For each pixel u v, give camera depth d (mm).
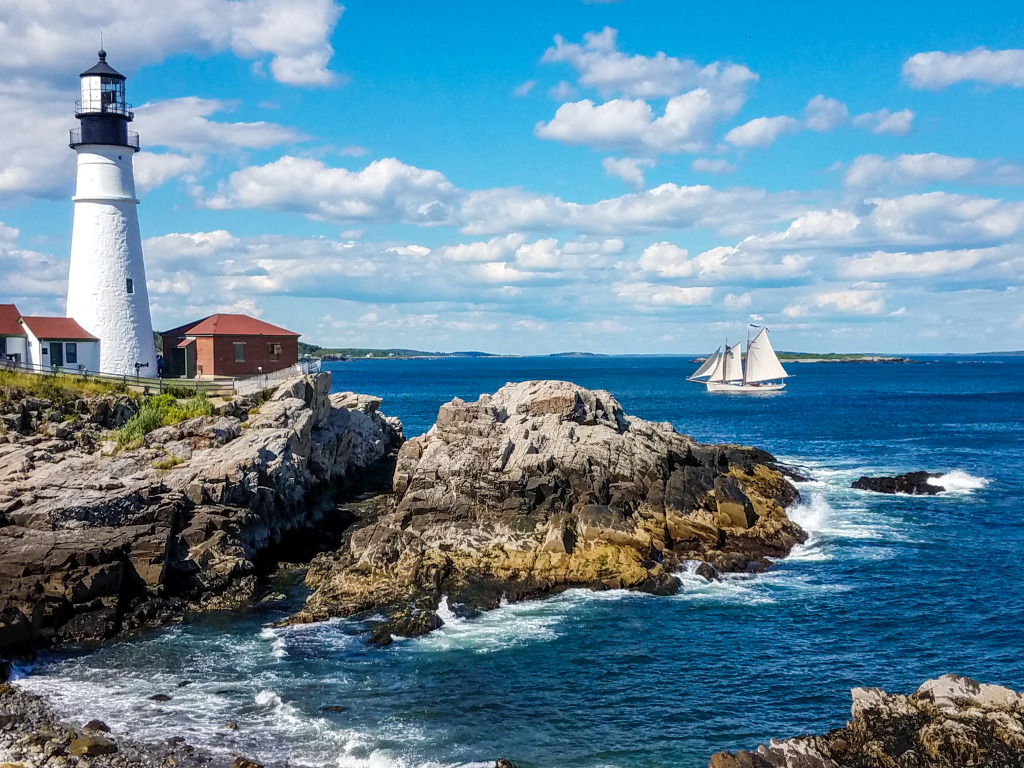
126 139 62406
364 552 43719
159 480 45375
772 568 46938
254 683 32562
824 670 34125
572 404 56188
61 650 35250
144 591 39656
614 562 43750
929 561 48219
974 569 46812
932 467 78562
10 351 58750
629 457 52406
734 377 198125
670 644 36562
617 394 190875
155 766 26234
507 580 42531
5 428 47750
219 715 29953
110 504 42000
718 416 134000
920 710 25625
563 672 33844
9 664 32906
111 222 61562
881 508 60656
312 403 60656
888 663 34750
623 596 42094
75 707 30250
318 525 53375
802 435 106375
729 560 46344
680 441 58938
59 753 26328
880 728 25125
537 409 56125
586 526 45250
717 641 36938
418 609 39219
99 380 56781
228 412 55281
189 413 53969
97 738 27484
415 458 52500
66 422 49938
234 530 44406
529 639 36969
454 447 50844
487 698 31641
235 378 66000
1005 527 55750
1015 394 189250
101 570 38062
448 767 26781
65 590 37062
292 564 46969
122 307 62031
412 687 32438
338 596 40688
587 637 37219
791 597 42344
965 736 23891
